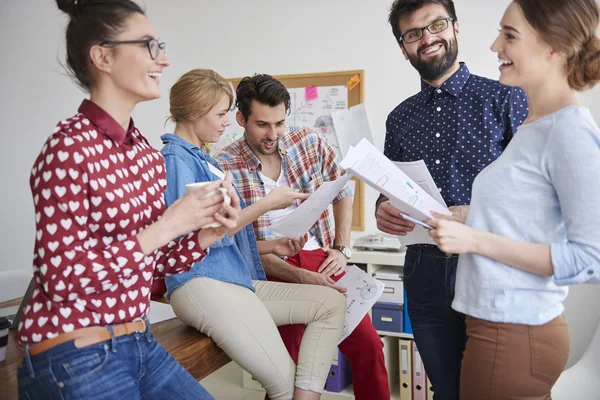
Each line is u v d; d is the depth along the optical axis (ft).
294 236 7.13
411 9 6.54
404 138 7.18
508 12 4.78
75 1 4.40
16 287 8.92
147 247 4.21
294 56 12.80
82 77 4.45
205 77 7.11
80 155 4.05
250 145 8.50
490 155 6.54
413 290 7.06
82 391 4.03
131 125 4.71
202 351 6.20
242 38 13.16
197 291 6.26
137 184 4.54
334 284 8.02
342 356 11.12
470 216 5.02
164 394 4.68
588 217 4.28
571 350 11.09
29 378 4.11
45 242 3.96
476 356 4.95
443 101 6.82
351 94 12.39
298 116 12.78
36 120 14.76
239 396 11.76
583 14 4.46
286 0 12.76
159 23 13.79
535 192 4.62
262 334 6.30
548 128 4.55
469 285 5.00
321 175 8.98
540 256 4.51
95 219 4.18
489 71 11.44
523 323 4.71
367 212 12.43
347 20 12.34
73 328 4.09
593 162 4.27
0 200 15.19
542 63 4.68
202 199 4.55
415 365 10.76
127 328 4.36
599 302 10.87
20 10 14.61
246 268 6.77
